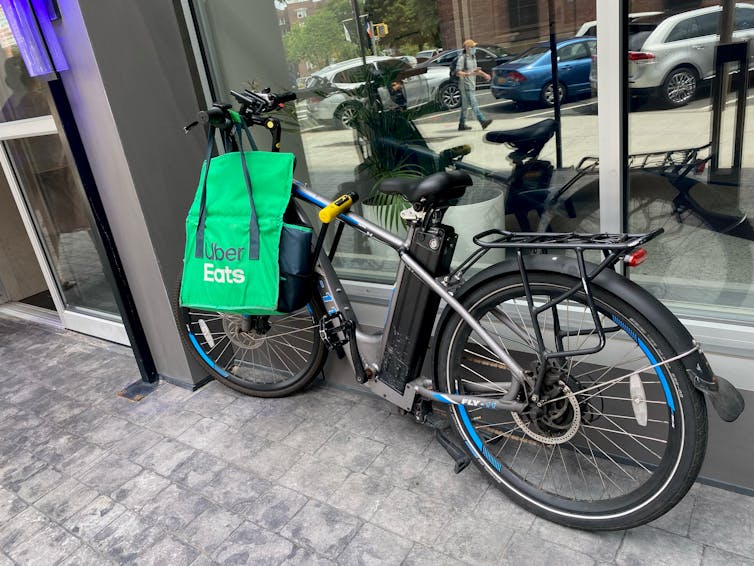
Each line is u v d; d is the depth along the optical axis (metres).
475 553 1.75
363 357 2.16
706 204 1.84
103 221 2.63
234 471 2.22
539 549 1.74
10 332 3.92
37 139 3.22
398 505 1.96
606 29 1.69
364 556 1.78
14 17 2.34
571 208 2.06
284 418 2.50
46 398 2.97
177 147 2.57
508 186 2.18
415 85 2.26
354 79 2.40
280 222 2.01
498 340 1.96
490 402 1.79
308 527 1.92
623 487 1.93
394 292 1.97
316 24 2.38
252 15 2.48
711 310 1.86
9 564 1.93
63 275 3.64
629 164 1.89
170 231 2.61
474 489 2.00
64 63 2.35
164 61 2.46
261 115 2.15
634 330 1.53
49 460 2.44
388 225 2.52
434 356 1.94
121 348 3.46
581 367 1.98
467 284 1.77
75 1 2.19
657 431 1.92
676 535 1.71
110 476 2.29
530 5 1.90
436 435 2.08
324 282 2.19
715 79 1.70
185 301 2.23
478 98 2.13
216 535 1.93
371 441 2.29
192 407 2.69
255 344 2.54
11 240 4.33
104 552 1.92
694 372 1.44
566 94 1.93
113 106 2.33
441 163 2.32
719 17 1.64
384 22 2.23
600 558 1.68
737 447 1.77
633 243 1.41
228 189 2.08
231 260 2.07
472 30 2.05
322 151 2.60
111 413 2.74
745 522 1.72
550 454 2.11
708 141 1.76
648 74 1.75
